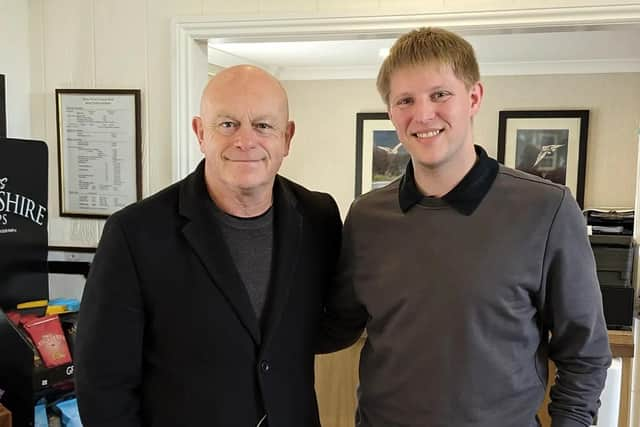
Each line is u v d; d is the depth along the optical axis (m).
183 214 1.20
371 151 5.63
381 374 1.25
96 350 1.16
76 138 2.19
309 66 5.50
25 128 2.20
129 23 2.13
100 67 2.16
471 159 1.20
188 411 1.17
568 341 1.20
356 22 1.96
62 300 1.98
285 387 1.24
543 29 1.90
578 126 5.06
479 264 1.15
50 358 1.70
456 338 1.14
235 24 2.03
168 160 2.14
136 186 2.17
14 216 1.81
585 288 1.16
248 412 1.19
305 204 1.38
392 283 1.23
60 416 1.70
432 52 1.15
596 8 1.82
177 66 2.08
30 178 1.85
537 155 5.17
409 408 1.18
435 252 1.19
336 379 2.32
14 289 1.82
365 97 5.60
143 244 1.17
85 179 2.20
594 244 2.13
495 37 3.96
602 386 1.20
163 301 1.17
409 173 1.27
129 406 1.19
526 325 1.17
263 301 1.24
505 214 1.17
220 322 1.17
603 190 5.09
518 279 1.14
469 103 1.19
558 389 1.23
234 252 1.24
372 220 1.30
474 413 1.13
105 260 1.17
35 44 2.20
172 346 1.17
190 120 2.11
